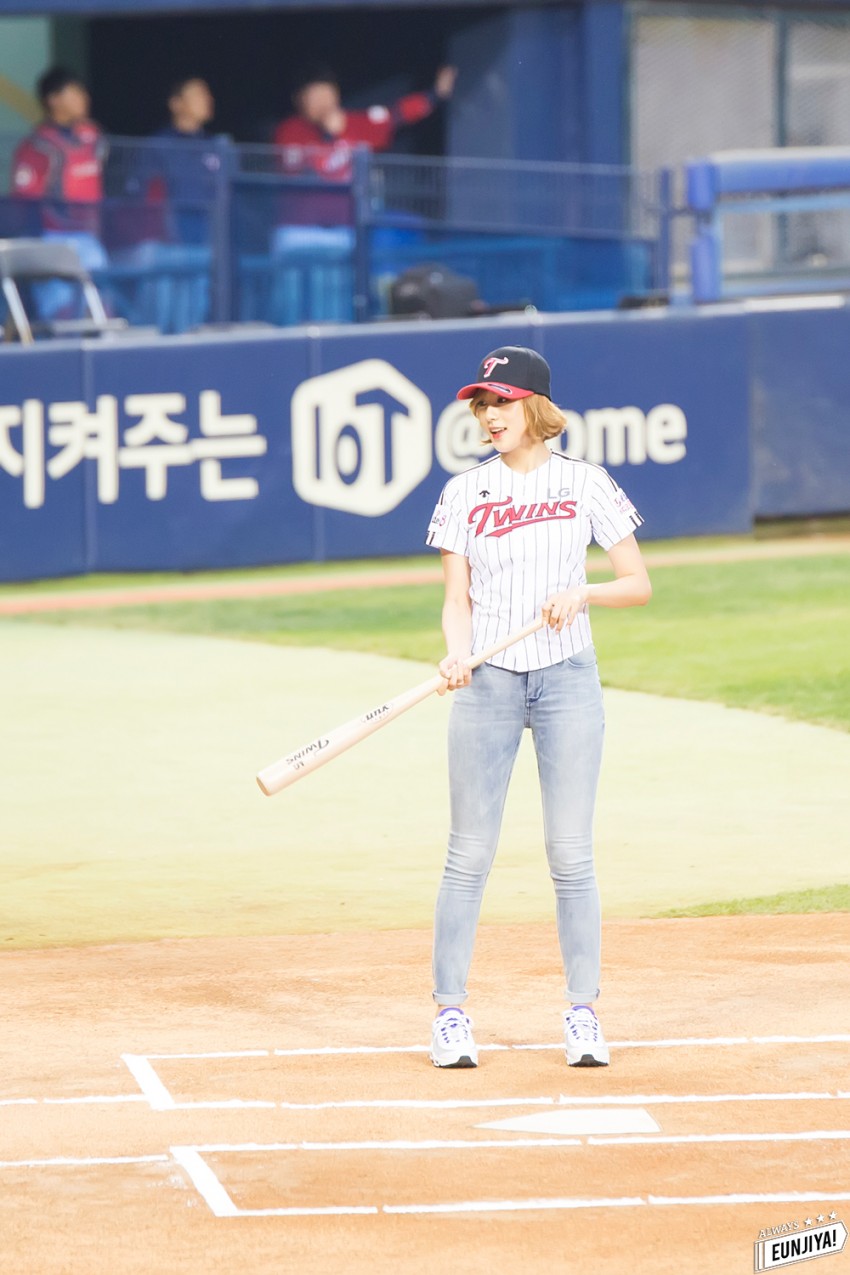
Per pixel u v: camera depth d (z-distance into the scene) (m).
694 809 27.28
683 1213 13.58
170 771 30.23
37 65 74.25
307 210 59.00
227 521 50.69
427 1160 14.60
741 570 48.59
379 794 28.69
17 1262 12.80
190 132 63.91
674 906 22.59
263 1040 17.75
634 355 52.47
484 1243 13.06
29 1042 17.77
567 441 51.91
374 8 69.38
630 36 69.25
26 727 33.50
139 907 23.11
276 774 16.64
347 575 49.88
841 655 37.84
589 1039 16.77
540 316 51.88
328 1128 15.30
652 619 42.28
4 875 24.66
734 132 71.50
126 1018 18.56
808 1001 18.70
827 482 54.59
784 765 29.72
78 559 49.91
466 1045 16.80
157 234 58.34
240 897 23.47
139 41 74.38
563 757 16.67
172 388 49.94
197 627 43.00
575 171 60.84
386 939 21.52
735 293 60.47
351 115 71.38
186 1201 13.84
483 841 16.84
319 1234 13.23
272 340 50.47
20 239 57.91
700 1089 16.17
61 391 49.19
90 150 58.50
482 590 16.70
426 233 59.66
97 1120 15.55
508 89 70.12
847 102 72.94
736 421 53.50
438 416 51.84
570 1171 14.37
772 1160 14.57
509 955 20.67
